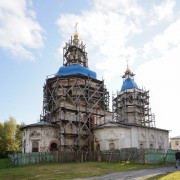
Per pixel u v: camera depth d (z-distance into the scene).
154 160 32.12
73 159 37.16
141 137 47.31
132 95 58.16
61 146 41.25
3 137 61.03
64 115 42.56
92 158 38.12
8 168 30.69
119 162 34.38
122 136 42.72
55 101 43.81
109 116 49.75
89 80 46.19
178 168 26.12
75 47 53.06
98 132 44.12
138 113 57.72
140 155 32.69
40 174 23.11
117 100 60.59
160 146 52.84
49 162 35.59
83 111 44.72
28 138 41.31
